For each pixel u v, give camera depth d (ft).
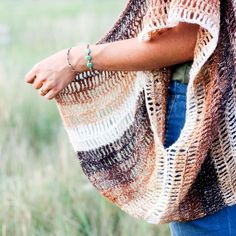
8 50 30.19
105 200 13.70
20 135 19.21
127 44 7.54
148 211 8.06
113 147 8.47
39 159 17.38
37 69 7.86
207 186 7.83
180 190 7.55
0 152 16.19
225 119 7.43
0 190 14.12
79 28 34.01
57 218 13.25
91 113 8.45
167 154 7.44
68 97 8.38
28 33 36.32
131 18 8.11
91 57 7.66
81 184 14.61
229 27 7.23
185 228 8.22
